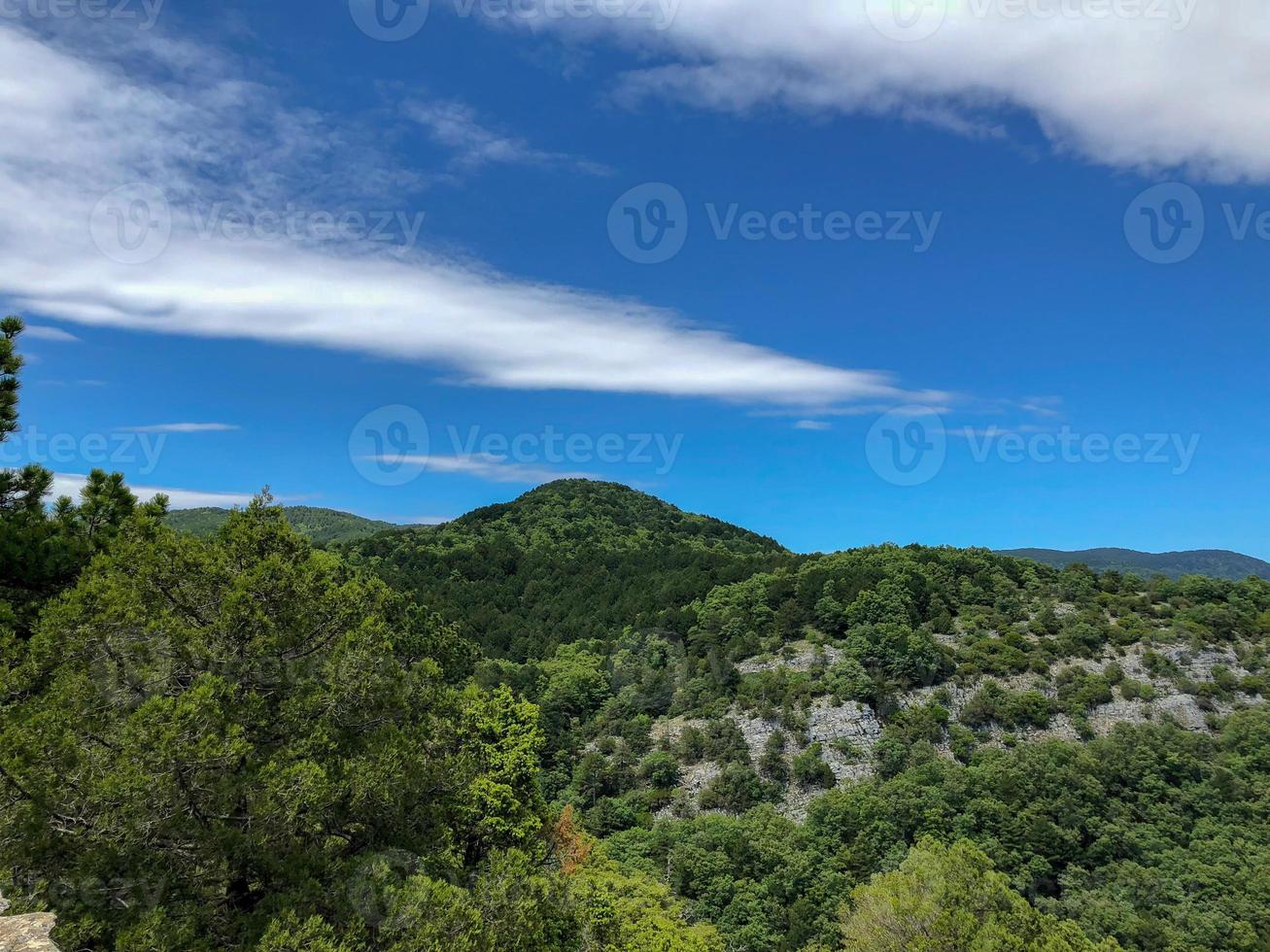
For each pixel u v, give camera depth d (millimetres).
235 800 13039
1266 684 83500
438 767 18875
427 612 59688
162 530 15609
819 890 54375
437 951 14094
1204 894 55062
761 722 79250
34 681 13875
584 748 82188
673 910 41938
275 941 12031
